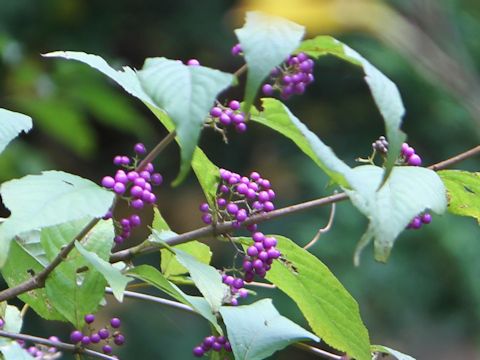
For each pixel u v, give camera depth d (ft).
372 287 10.68
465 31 9.52
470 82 2.98
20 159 7.75
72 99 6.43
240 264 10.07
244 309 2.96
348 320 2.99
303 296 3.02
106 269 2.80
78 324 2.94
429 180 2.78
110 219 2.94
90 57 2.88
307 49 2.79
